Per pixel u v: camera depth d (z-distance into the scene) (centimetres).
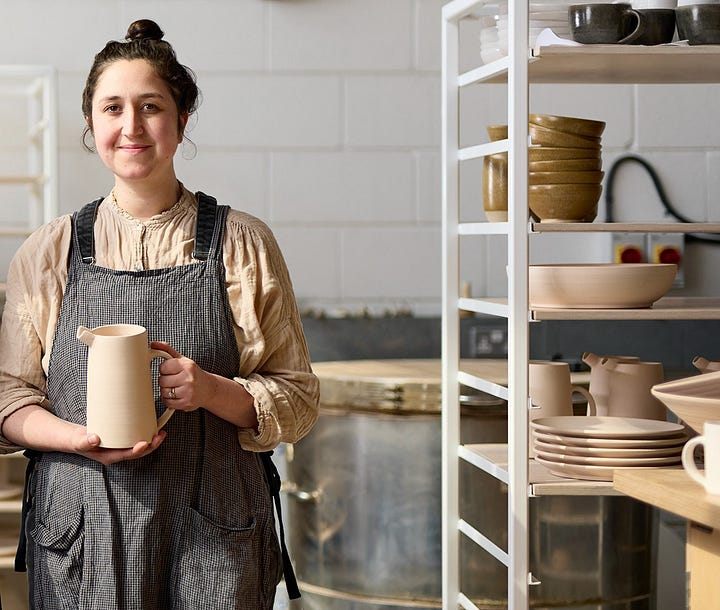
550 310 216
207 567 180
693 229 215
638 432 216
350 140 347
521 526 214
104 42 340
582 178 225
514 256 213
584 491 213
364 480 288
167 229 189
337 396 291
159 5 341
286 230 347
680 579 338
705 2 220
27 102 337
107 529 178
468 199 350
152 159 184
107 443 173
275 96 345
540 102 352
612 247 347
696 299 255
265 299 191
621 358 250
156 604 181
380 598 288
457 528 255
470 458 246
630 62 223
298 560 305
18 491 306
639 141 355
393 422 285
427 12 347
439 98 349
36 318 188
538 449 227
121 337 172
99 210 192
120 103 183
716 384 147
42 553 183
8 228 336
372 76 346
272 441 187
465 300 249
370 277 349
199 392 176
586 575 275
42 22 337
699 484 142
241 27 343
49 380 188
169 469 181
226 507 184
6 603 310
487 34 238
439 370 305
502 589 278
